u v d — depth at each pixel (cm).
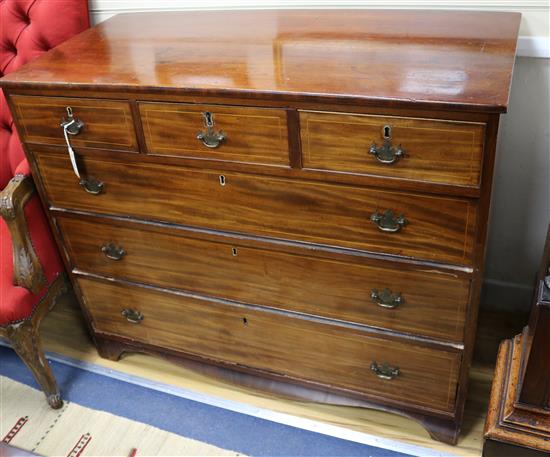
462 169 110
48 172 151
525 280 187
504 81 108
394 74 115
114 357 187
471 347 134
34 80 133
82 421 170
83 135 138
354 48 131
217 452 158
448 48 125
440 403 148
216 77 123
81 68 136
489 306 195
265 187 130
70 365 188
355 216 126
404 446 156
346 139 115
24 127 144
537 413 112
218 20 161
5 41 170
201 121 125
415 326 137
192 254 150
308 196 127
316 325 148
